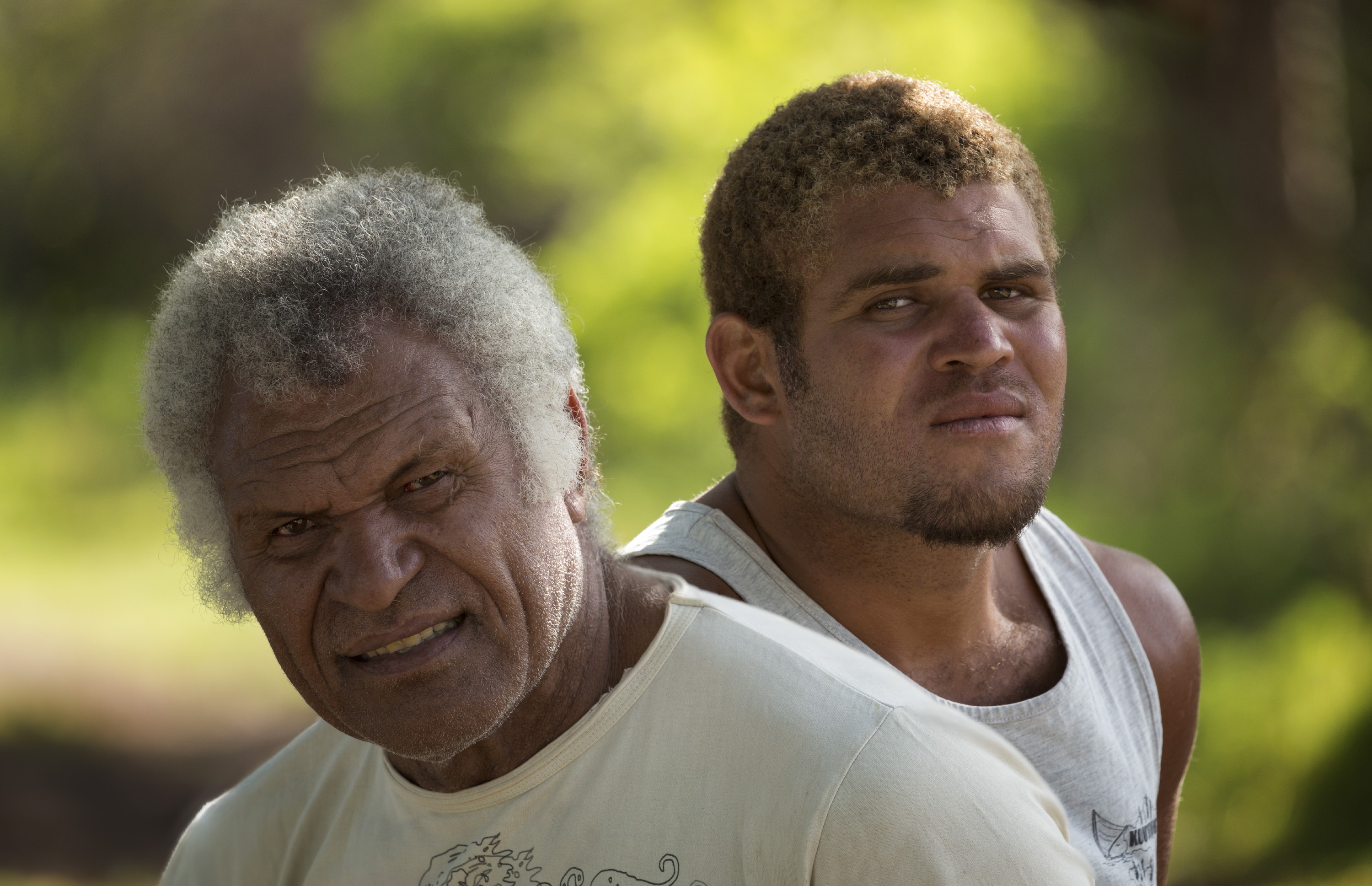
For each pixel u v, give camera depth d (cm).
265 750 3550
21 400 5853
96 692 3959
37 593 4919
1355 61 2195
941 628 715
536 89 2942
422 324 501
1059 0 2242
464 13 3066
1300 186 2184
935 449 654
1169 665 807
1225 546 2184
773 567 718
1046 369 670
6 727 3644
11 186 5250
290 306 490
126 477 5859
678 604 552
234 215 536
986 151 666
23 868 2831
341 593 502
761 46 2431
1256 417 2225
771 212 688
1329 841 1956
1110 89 2219
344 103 3472
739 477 759
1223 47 2169
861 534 689
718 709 520
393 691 513
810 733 500
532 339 529
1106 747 726
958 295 653
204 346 513
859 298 661
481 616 513
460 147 3178
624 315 2420
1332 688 2083
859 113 682
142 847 3006
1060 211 2103
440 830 548
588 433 578
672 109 2556
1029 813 500
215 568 551
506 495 514
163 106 5066
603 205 2681
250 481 503
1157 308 2230
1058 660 745
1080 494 2214
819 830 484
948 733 511
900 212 654
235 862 651
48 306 5541
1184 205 2241
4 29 4888
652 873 505
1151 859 753
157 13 4956
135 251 5425
